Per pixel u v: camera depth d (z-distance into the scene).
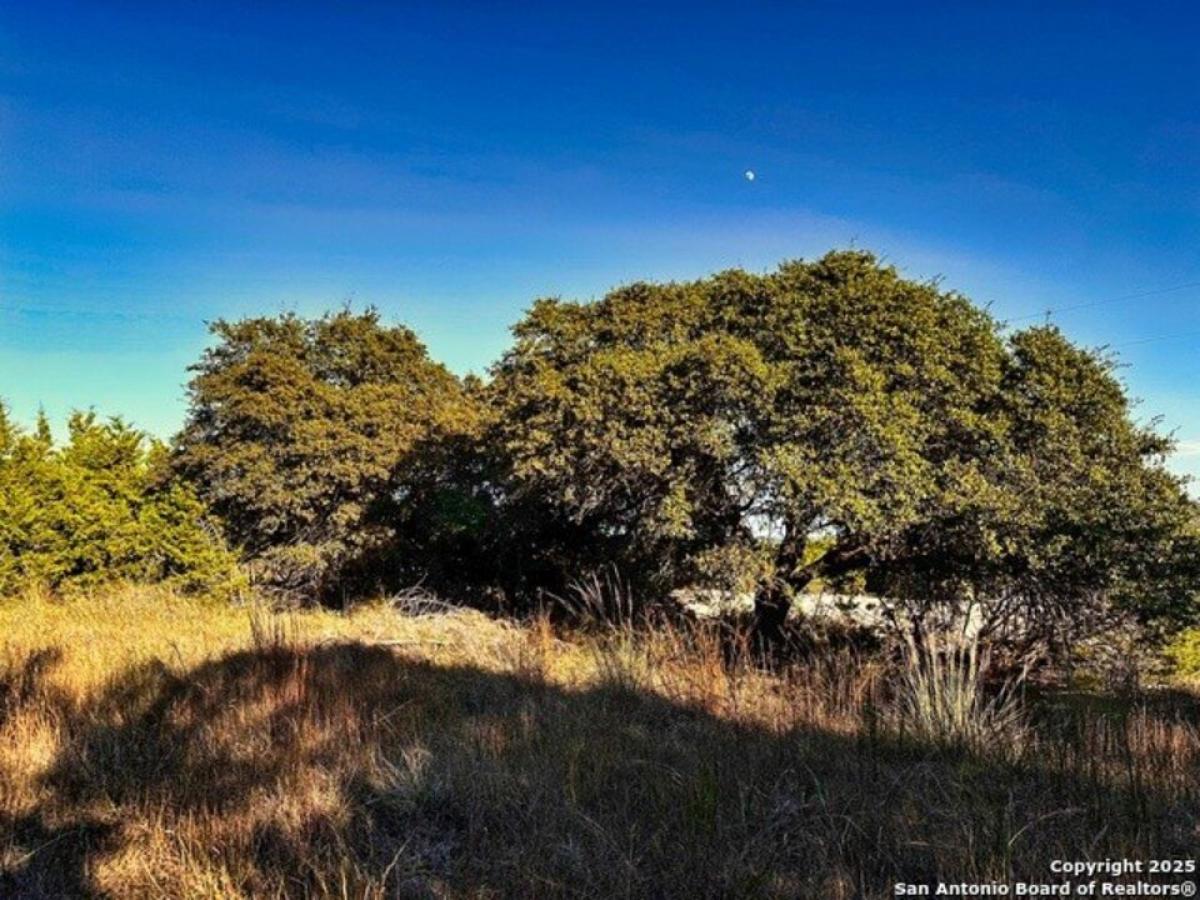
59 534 10.16
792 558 10.29
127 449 11.58
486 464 12.80
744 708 5.47
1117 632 8.98
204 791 3.74
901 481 8.45
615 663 6.48
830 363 8.94
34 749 4.11
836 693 5.73
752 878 3.05
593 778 4.04
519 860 3.22
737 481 9.90
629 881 3.05
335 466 11.57
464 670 6.70
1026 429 9.45
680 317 10.31
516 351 11.20
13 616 8.40
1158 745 4.72
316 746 4.35
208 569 10.88
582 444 9.49
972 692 5.28
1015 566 9.16
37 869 3.10
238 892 2.92
